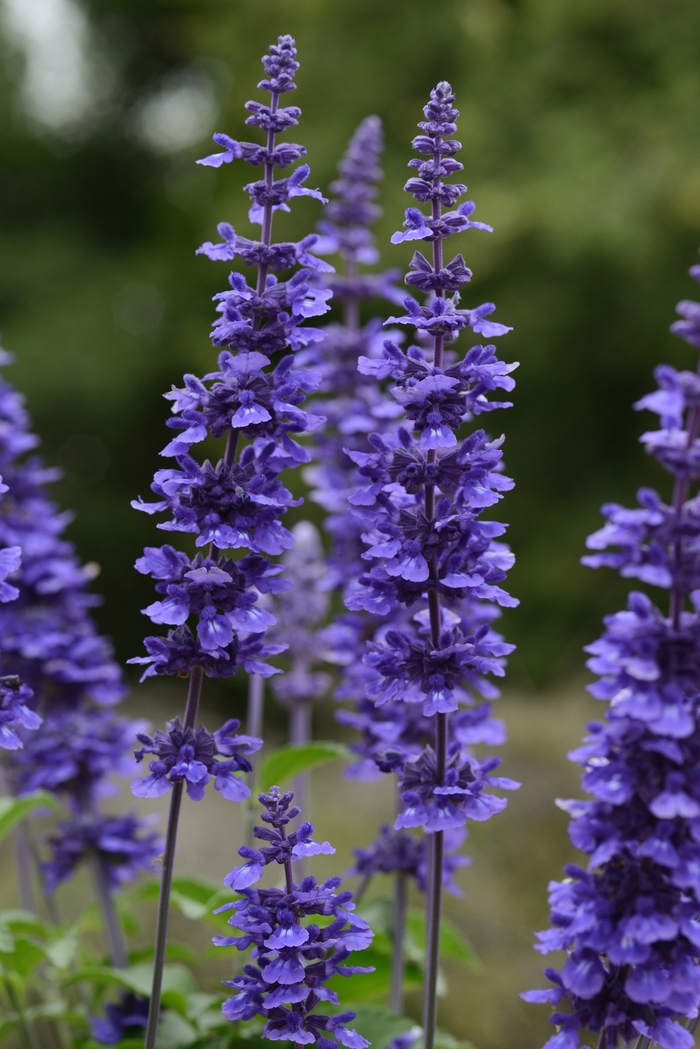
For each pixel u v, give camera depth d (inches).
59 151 1138.7
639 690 131.1
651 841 130.7
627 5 858.8
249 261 163.2
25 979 241.6
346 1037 148.9
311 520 828.6
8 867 511.8
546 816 465.7
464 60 884.6
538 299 820.0
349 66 904.9
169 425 161.8
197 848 506.0
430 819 162.2
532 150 829.8
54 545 262.2
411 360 163.3
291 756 251.6
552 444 879.7
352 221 276.5
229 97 1001.5
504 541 860.6
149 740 161.9
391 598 163.8
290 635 292.8
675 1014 140.9
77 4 1158.3
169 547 162.9
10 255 1027.3
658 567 130.3
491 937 418.3
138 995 245.8
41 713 261.6
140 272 1021.2
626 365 852.6
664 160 800.9
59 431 1003.9
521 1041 382.6
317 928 147.9
